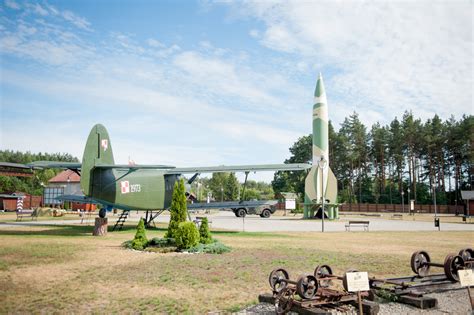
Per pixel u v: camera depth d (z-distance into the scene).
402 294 9.57
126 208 27.98
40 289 10.14
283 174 111.81
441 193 88.50
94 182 24.92
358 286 7.79
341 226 37.56
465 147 84.75
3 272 12.29
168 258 15.16
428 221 50.50
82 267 13.19
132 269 12.88
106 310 8.36
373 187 97.25
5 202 72.06
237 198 110.31
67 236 23.28
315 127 51.38
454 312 8.60
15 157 149.75
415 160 92.38
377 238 25.16
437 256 16.97
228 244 20.23
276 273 9.20
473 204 68.25
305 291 8.20
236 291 10.08
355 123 97.25
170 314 8.12
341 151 96.50
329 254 16.75
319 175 50.91
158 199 29.22
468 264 11.79
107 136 25.91
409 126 89.19
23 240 20.69
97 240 21.08
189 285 10.70
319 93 51.25
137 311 8.29
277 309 8.20
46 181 103.81
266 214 57.69
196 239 17.52
